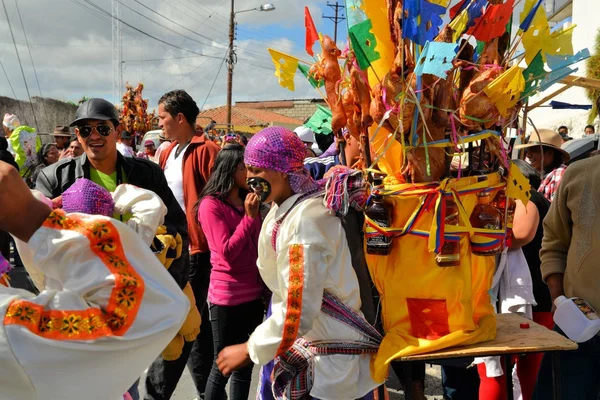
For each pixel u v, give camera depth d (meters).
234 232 3.11
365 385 2.04
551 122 13.73
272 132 2.02
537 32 1.98
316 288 1.90
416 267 1.97
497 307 3.14
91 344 1.21
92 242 1.24
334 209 1.94
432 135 1.92
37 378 1.17
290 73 2.35
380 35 1.97
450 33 1.78
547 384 2.46
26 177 8.32
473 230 1.93
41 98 17.36
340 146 2.42
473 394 3.08
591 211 2.33
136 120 15.13
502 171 2.10
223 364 2.12
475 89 1.85
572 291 2.40
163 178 3.00
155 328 1.28
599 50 11.44
